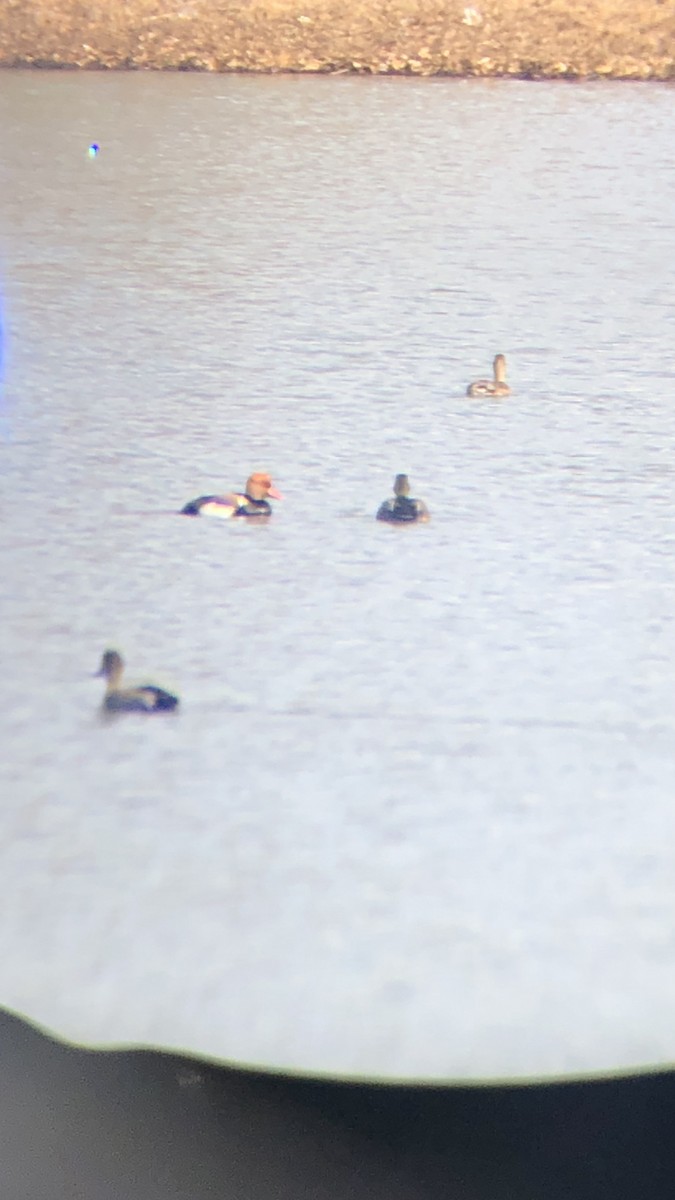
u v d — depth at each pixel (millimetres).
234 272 72125
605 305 71688
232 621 67062
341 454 69000
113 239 72750
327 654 66812
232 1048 64812
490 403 69812
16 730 66188
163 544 67812
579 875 65500
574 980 65000
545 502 68375
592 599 67312
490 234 73188
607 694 66562
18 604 67188
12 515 68062
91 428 69250
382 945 65188
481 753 66125
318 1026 64875
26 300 71375
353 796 65875
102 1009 64875
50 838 65562
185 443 69125
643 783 65938
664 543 67938
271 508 68188
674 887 65438
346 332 71000
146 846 65562
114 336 70812
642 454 69062
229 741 66125
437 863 65500
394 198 73938
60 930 65188
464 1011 64938
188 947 65125
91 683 66500
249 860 65500
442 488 68562
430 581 67500
